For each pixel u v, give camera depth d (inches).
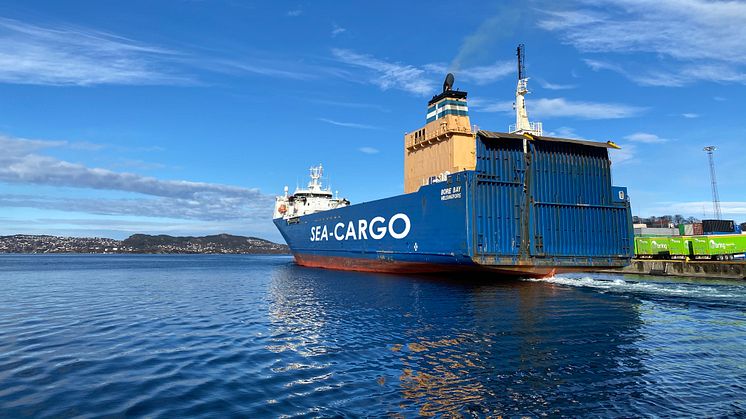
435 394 347.9
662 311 743.1
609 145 1211.2
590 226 1181.1
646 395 343.6
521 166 1150.3
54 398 346.0
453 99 1456.7
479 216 1097.4
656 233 2775.6
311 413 311.7
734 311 747.4
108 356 482.6
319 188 2481.5
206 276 1918.1
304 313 767.7
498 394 346.9
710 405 322.3
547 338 541.0
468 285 1158.3
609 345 506.0
